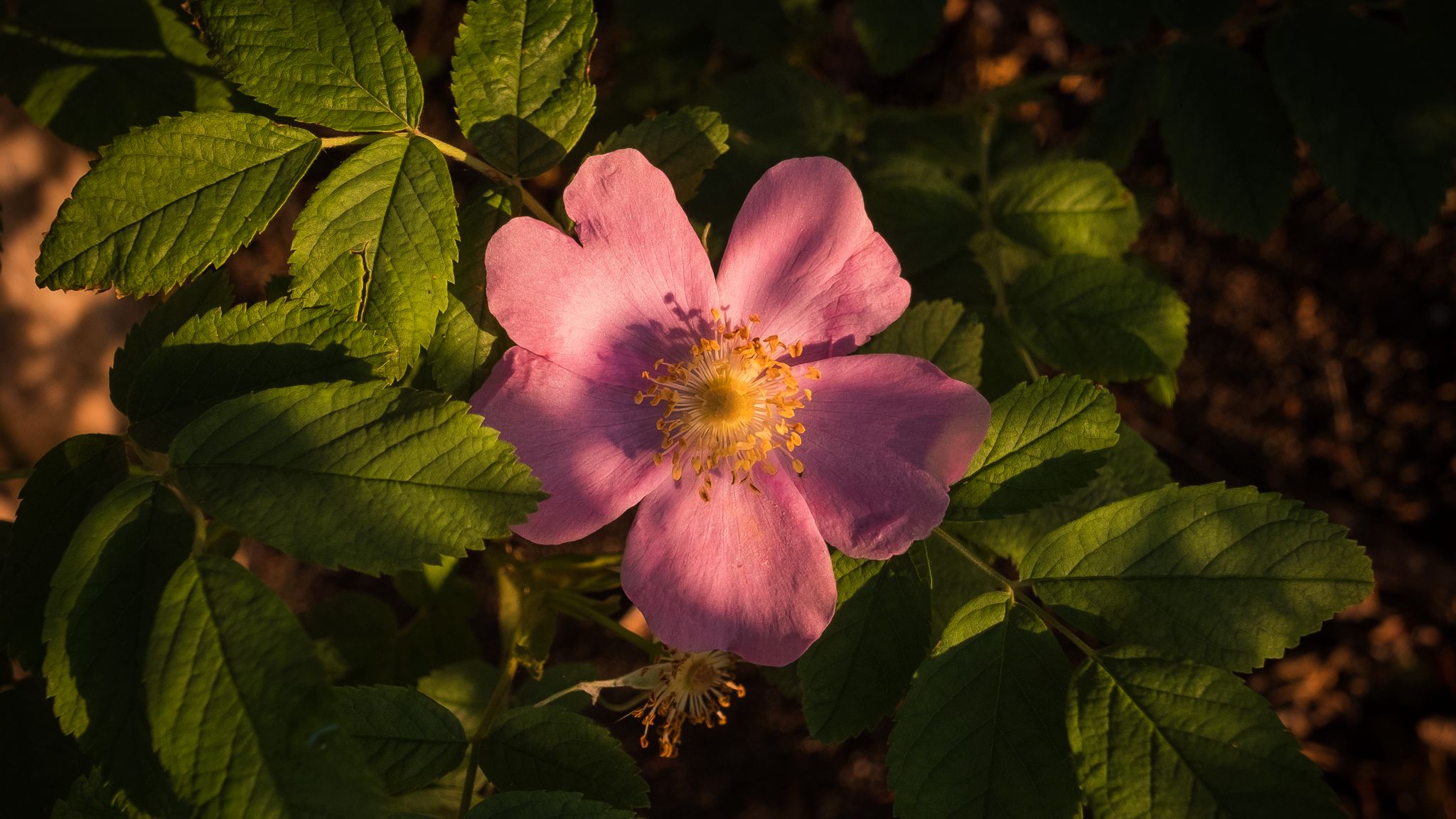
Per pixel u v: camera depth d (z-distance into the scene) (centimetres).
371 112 24
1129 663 23
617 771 24
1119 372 28
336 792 21
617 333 24
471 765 24
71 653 21
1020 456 24
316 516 22
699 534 24
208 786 21
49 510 23
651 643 27
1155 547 23
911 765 23
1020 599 24
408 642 32
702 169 25
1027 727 23
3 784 26
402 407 22
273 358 23
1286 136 30
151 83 27
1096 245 29
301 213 23
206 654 21
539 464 24
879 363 24
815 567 24
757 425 24
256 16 23
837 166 24
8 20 27
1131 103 31
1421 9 30
